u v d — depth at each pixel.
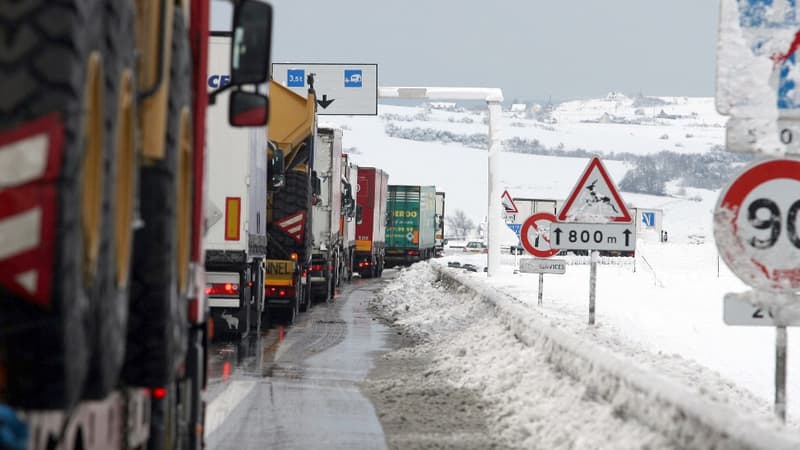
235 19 18.97
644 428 23.95
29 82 9.74
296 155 74.31
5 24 9.82
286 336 63.94
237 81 19.12
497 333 47.94
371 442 30.34
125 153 12.91
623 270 165.12
